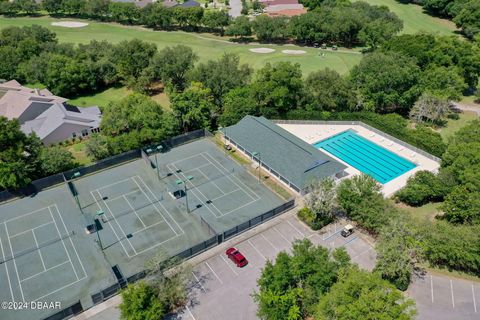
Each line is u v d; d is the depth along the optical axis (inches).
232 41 6373.0
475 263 2116.1
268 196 2878.9
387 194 2864.2
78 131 3676.2
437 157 3228.3
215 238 2404.0
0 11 7470.5
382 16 6328.7
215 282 2183.8
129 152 3282.5
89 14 7411.4
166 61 4424.2
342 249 1989.4
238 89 3843.5
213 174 3125.0
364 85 3850.9
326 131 3698.3
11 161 2800.2
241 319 1977.1
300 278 1884.8
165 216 2696.9
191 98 3590.1
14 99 4015.8
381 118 3676.2
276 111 3841.0
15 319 2020.2
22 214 2748.5
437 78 3779.5
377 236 2463.1
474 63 4163.4
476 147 2743.6
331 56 5625.0
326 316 1686.8
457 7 6643.7
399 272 2080.5
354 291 1679.4
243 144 3344.0
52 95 4357.8
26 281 2236.7
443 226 2235.5
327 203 2500.0
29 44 4970.5
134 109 3449.8
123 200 2856.8
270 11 7372.1
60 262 2357.3
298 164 3014.3
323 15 6077.8
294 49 5959.6
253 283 2175.2
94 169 3161.9
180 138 3503.9
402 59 3954.2
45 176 3085.6
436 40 4598.9
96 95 4665.4
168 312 2016.5
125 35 6550.2
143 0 7672.2
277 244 2437.3
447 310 1993.1
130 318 1788.9
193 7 6712.6
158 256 2105.1
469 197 2358.5
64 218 2701.8
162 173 3142.2
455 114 3996.1
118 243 2477.9
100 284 2208.4
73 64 4532.5
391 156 3341.5
